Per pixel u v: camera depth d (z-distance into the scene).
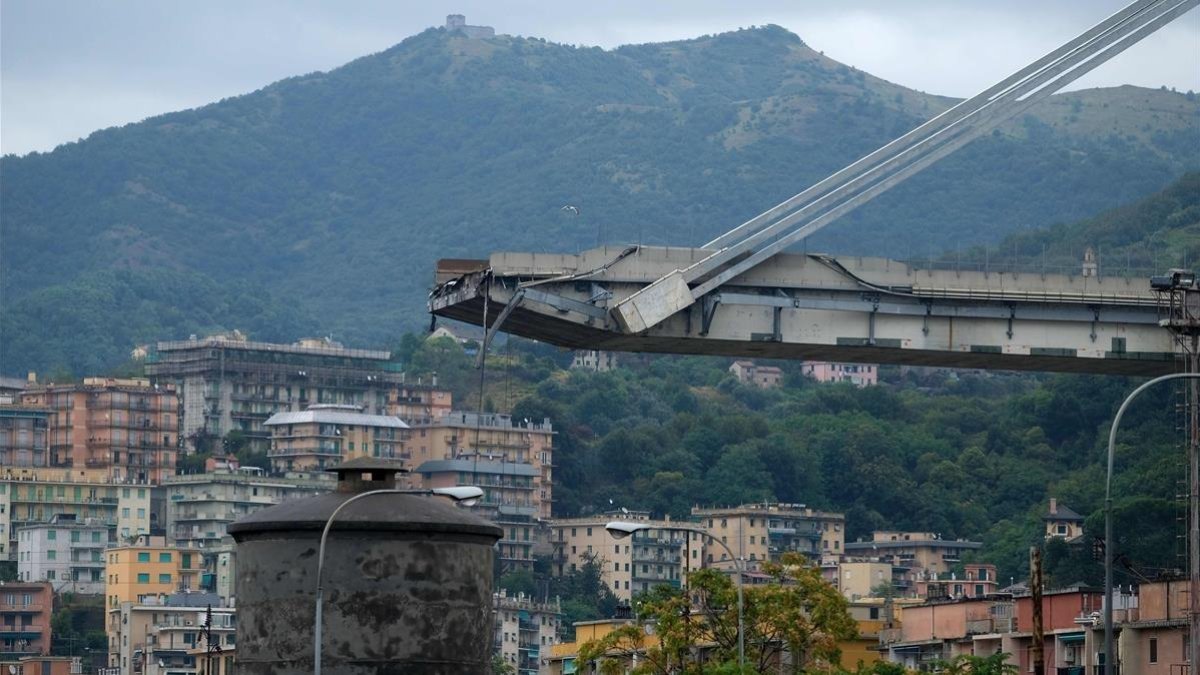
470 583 66.88
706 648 138.62
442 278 136.50
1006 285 135.62
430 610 66.12
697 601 138.50
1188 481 130.38
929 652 154.62
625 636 142.12
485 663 67.31
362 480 68.56
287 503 68.25
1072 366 139.00
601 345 135.88
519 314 132.38
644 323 130.38
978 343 136.12
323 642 65.81
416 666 65.88
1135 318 136.38
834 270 134.62
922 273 135.50
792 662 138.75
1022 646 145.38
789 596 134.12
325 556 66.12
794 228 135.50
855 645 163.25
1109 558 65.62
